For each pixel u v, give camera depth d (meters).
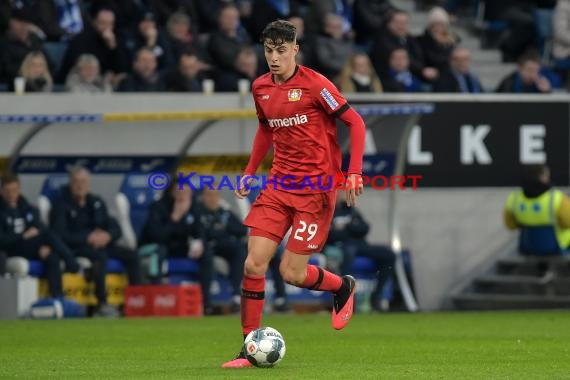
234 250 62.19
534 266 68.38
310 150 31.14
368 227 64.44
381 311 64.56
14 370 31.36
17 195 59.28
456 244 69.31
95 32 67.25
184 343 41.84
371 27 76.12
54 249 59.25
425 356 35.97
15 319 57.00
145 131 63.22
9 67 65.62
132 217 63.31
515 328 49.72
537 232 65.38
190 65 65.62
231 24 68.75
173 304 59.66
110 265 61.03
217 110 61.09
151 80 65.56
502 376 29.34
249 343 30.92
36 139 62.12
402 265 65.75
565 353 37.06
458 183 67.69
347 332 47.53
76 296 60.28
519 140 68.44
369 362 33.69
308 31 73.69
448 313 62.28
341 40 72.06
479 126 67.88
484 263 69.69
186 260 62.16
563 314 60.28
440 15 73.88
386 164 65.25
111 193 63.81
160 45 67.69
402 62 70.75
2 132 61.25
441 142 67.38
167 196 61.81
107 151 63.03
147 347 40.06
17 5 69.75
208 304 61.41
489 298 67.44
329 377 28.59
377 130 65.25
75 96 63.16
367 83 67.25
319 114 31.14
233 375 29.12
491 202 69.62
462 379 28.52
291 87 31.02
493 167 68.19
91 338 44.34
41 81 64.25
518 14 81.38
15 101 62.47
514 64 80.00
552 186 68.69
